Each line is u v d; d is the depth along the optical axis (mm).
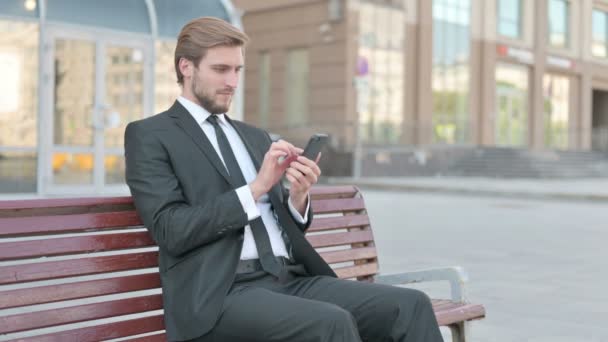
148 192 2510
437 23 30375
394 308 2584
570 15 38781
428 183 22219
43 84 13000
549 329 4633
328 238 3295
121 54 13953
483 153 30641
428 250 8141
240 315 2439
